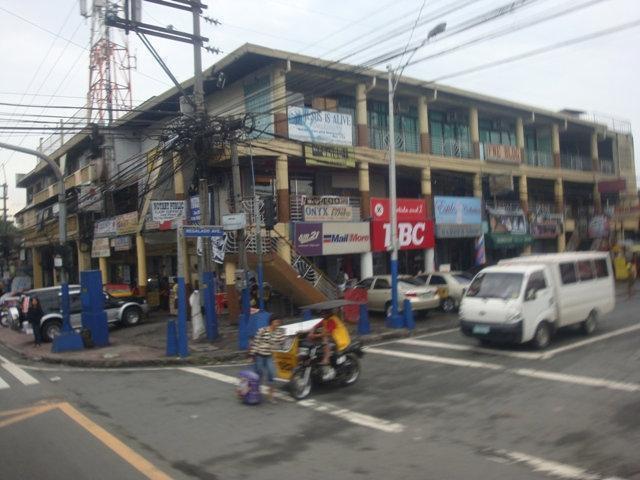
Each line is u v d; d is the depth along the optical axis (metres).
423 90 25.28
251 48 19.59
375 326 17.41
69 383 11.52
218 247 21.66
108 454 6.64
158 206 15.21
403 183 27.98
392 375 10.87
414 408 8.41
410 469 5.92
